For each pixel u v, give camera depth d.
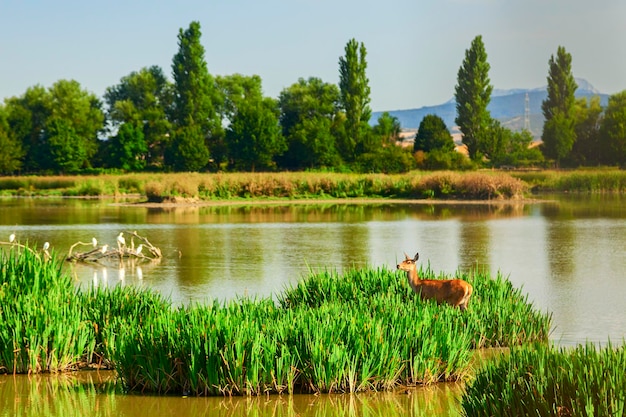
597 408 16.86
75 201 130.88
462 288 30.91
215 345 24.09
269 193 134.62
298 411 22.80
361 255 57.47
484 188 129.12
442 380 25.72
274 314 27.58
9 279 30.42
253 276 47.25
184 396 24.17
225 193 131.38
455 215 96.50
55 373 26.94
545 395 17.91
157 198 124.88
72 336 27.53
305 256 56.91
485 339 29.81
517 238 68.75
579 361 18.56
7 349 26.64
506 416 18.08
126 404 23.55
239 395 24.09
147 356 24.70
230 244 64.69
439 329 26.11
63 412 22.94
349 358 24.55
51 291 29.77
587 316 35.19
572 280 45.53
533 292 41.50
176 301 38.62
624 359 18.61
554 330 32.47
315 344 24.45
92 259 54.91
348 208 111.69
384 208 111.44
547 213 98.06
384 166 191.62
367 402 23.58
